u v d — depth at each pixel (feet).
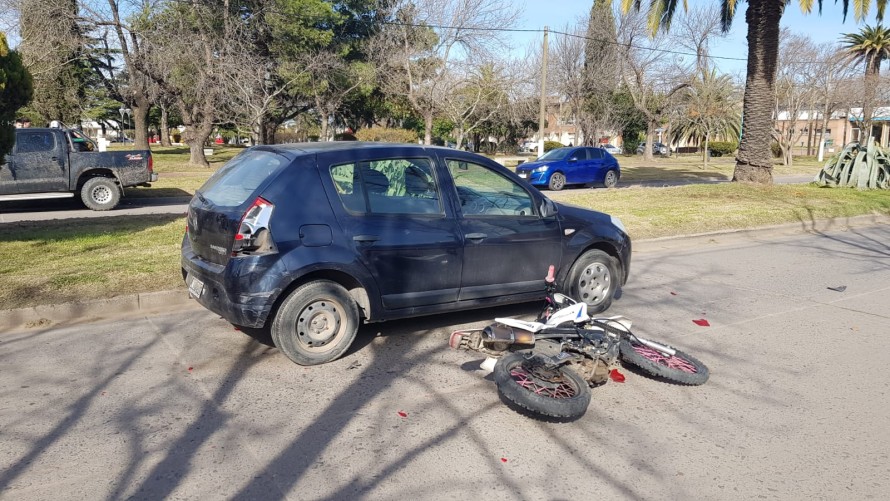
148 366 16.43
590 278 21.26
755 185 58.65
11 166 44.88
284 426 13.35
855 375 17.10
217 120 94.22
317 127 149.89
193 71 84.79
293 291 16.12
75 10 74.64
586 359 14.93
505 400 14.14
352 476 11.49
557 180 71.72
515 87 106.01
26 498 10.54
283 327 16.11
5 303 19.84
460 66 96.68
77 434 12.77
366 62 102.63
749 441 13.28
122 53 83.87
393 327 20.04
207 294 16.69
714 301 24.50
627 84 137.59
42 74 74.18
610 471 11.93
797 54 130.11
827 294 25.89
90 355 17.12
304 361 16.49
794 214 45.32
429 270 17.79
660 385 16.12
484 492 11.09
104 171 48.37
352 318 16.94
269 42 93.71
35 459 11.80
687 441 13.20
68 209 48.60
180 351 17.52
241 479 11.29
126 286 21.93
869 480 11.88
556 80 132.36
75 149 47.65
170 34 78.28
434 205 18.02
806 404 15.17
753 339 19.99
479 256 18.58
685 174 101.96
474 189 18.85
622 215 42.11
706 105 126.52
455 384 15.83
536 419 13.94
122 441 12.54
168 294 21.81
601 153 76.59
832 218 45.70
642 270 29.91
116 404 14.17
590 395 13.82
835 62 135.64
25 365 16.34
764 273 29.71
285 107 104.42
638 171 108.88
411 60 98.89
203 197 17.74
